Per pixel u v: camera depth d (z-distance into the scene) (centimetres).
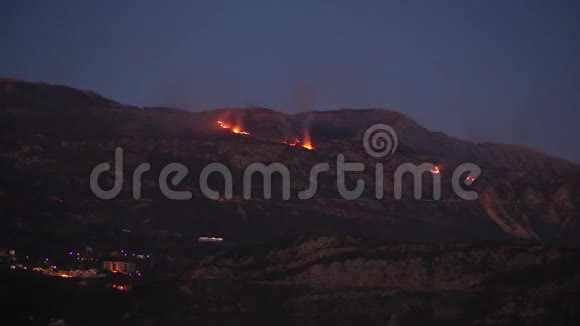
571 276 17538
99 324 16538
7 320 16012
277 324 16888
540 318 16688
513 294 17300
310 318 17112
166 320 16825
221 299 17612
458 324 16788
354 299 17600
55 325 16200
